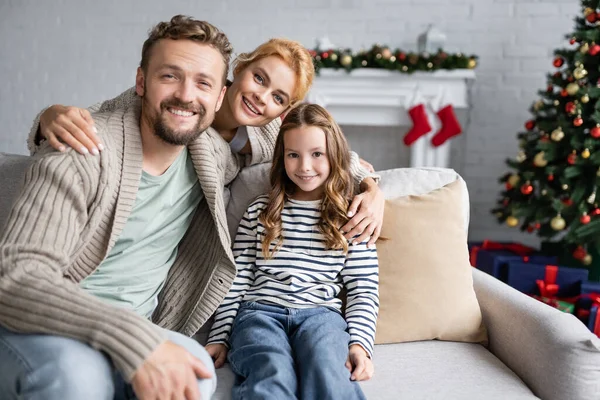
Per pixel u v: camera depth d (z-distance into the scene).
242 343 1.25
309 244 1.43
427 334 1.44
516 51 3.66
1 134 4.31
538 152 2.76
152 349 0.88
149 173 1.24
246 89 1.57
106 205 1.14
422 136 3.52
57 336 0.90
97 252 1.18
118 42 4.09
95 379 0.86
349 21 3.82
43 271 0.95
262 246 1.44
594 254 2.72
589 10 2.68
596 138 2.56
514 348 1.34
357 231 1.41
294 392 1.12
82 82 4.17
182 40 1.18
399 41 3.79
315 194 1.50
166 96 1.17
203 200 1.42
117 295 1.23
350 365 1.23
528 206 2.79
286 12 3.88
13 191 1.36
